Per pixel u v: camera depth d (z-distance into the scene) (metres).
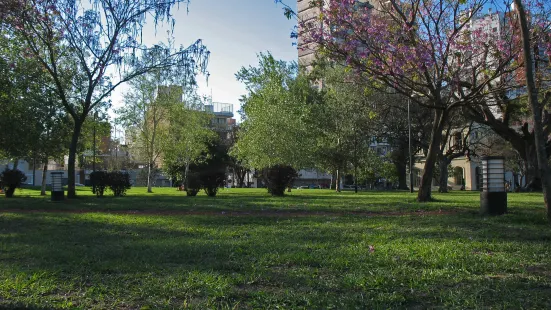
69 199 20.16
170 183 69.81
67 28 19.06
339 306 3.77
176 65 20.61
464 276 4.75
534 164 23.58
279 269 5.18
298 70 39.31
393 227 9.11
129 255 6.07
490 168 11.33
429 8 15.17
